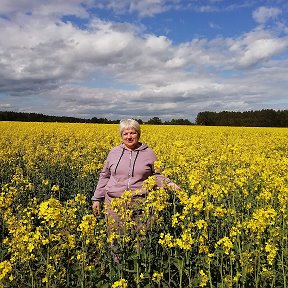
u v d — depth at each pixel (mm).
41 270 4512
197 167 8688
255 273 4672
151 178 5836
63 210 4539
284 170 9258
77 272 4848
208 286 4758
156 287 4914
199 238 4691
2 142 18656
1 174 11711
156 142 19281
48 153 14695
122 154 6379
